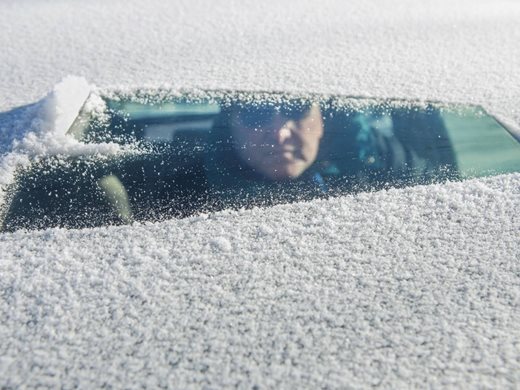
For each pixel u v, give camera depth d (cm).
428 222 123
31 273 109
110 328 96
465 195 132
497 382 86
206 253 114
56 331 96
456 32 223
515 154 149
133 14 242
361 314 98
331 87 180
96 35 220
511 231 119
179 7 251
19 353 92
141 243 118
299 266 110
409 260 111
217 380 87
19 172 141
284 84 181
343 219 124
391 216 125
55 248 117
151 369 89
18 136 152
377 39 216
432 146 152
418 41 214
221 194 134
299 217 125
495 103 172
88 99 171
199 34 221
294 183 138
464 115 166
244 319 98
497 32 223
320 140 154
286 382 86
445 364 89
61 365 89
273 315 98
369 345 92
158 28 227
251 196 133
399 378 87
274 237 119
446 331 95
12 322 98
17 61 198
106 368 89
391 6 253
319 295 103
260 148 151
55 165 144
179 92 177
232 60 198
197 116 164
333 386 86
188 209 129
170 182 138
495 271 108
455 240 117
